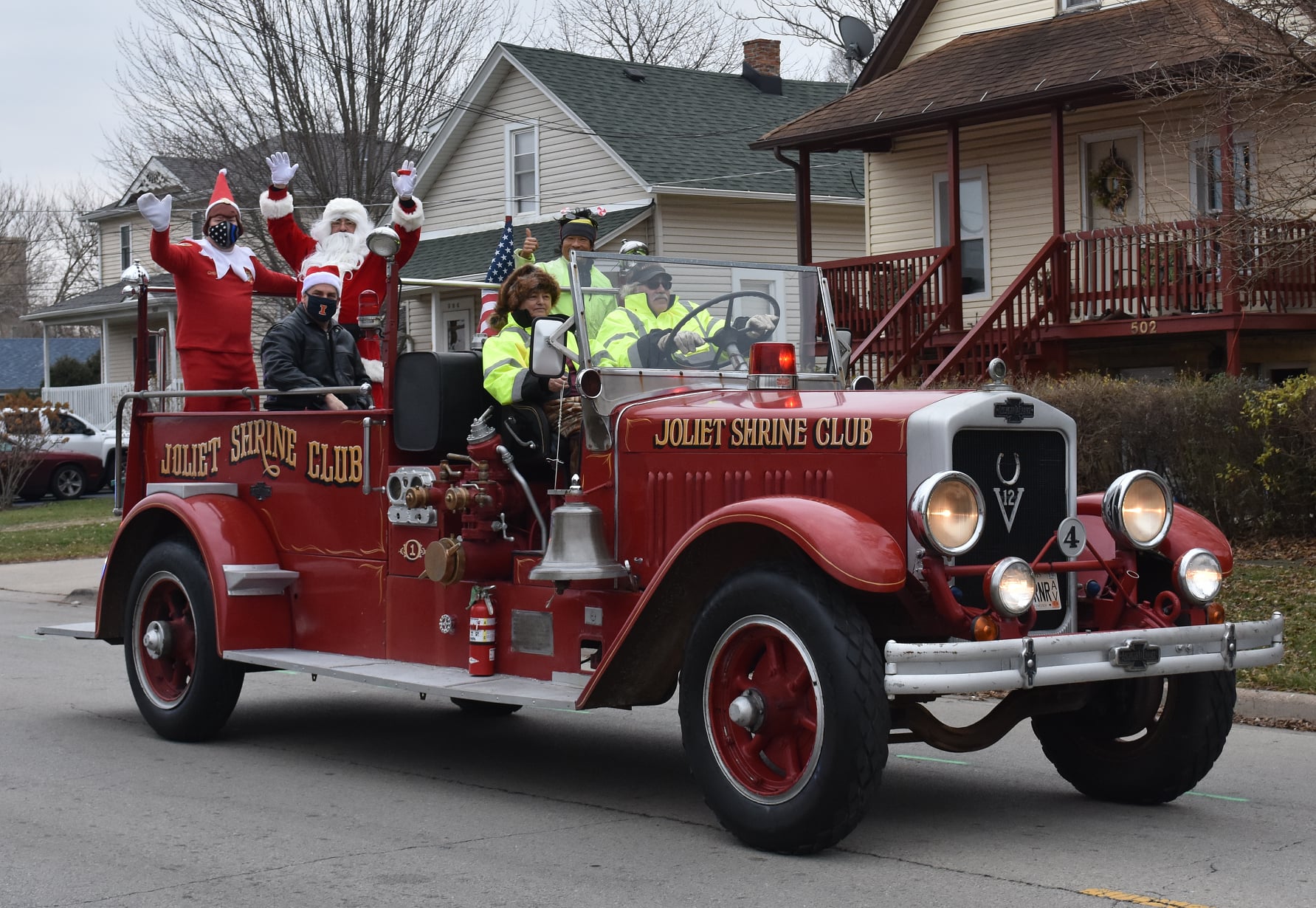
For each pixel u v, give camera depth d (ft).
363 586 23.25
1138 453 45.34
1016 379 50.60
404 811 20.03
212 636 24.29
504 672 21.12
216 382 27.61
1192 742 19.24
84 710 28.53
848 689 16.37
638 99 88.74
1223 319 54.85
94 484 96.94
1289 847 17.95
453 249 90.27
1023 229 69.72
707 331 21.72
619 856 17.49
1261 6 45.60
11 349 183.11
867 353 64.95
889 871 16.72
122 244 125.08
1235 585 37.45
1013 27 70.38
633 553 20.01
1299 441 43.78
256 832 18.84
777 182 84.53
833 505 17.16
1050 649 16.65
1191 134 53.67
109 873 16.92
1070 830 18.81
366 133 85.20
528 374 20.74
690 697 17.97
